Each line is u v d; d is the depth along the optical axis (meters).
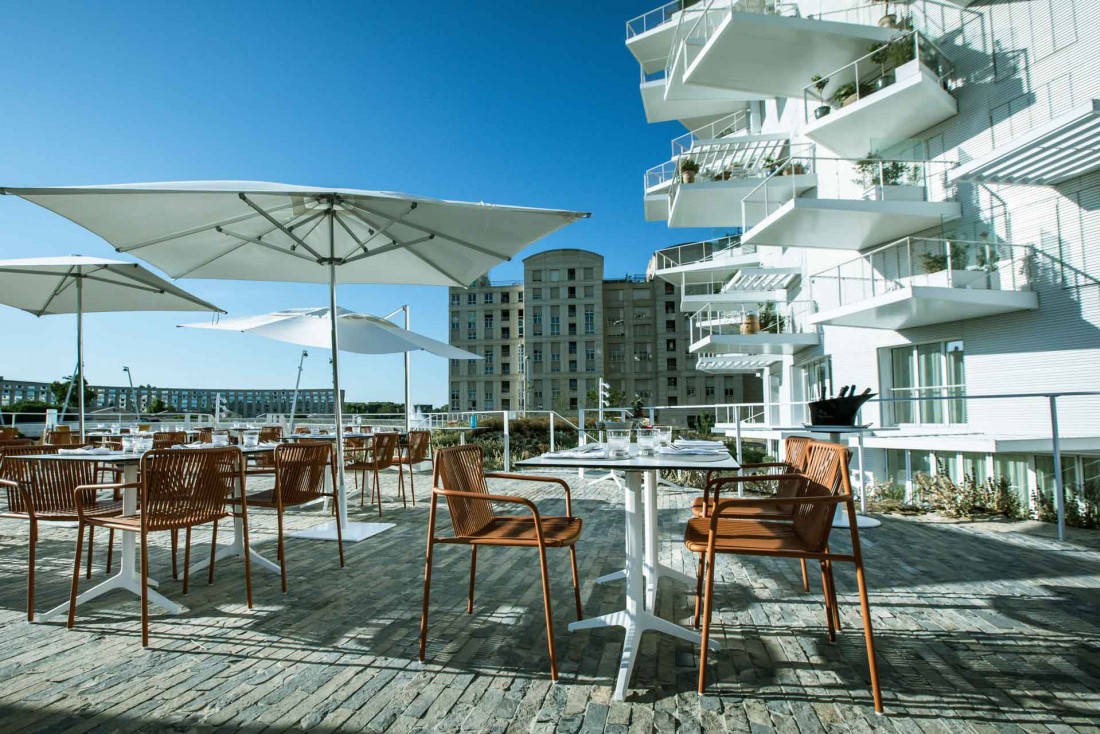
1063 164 6.75
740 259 16.36
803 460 3.09
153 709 2.10
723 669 2.46
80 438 6.09
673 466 2.43
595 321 66.81
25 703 2.13
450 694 2.23
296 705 2.13
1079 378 7.23
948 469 9.37
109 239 4.46
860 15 11.08
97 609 3.26
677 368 66.00
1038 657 2.59
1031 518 6.59
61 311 7.11
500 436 18.81
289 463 3.96
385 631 2.92
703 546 2.48
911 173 9.34
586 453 3.18
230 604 3.36
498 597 3.49
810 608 3.29
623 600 3.41
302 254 5.12
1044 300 7.62
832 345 12.44
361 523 5.77
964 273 8.05
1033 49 7.81
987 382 8.54
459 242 4.96
